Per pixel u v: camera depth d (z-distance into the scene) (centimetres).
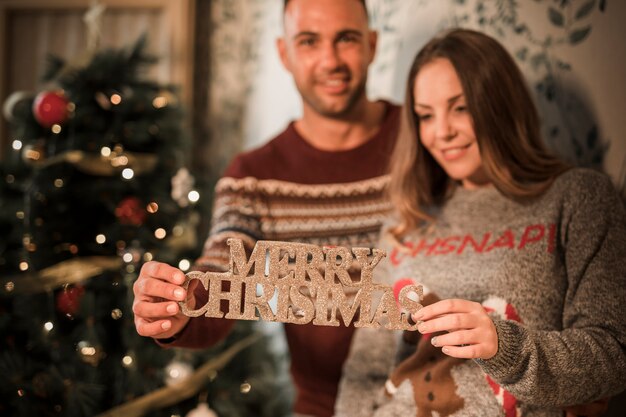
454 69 125
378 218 166
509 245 121
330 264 111
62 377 193
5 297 200
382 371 135
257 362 234
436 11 198
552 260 117
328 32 161
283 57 179
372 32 179
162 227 217
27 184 207
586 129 154
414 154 136
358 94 167
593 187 118
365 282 110
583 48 154
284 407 247
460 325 100
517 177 126
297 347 176
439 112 127
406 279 129
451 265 125
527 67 170
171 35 266
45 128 212
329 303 124
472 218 129
